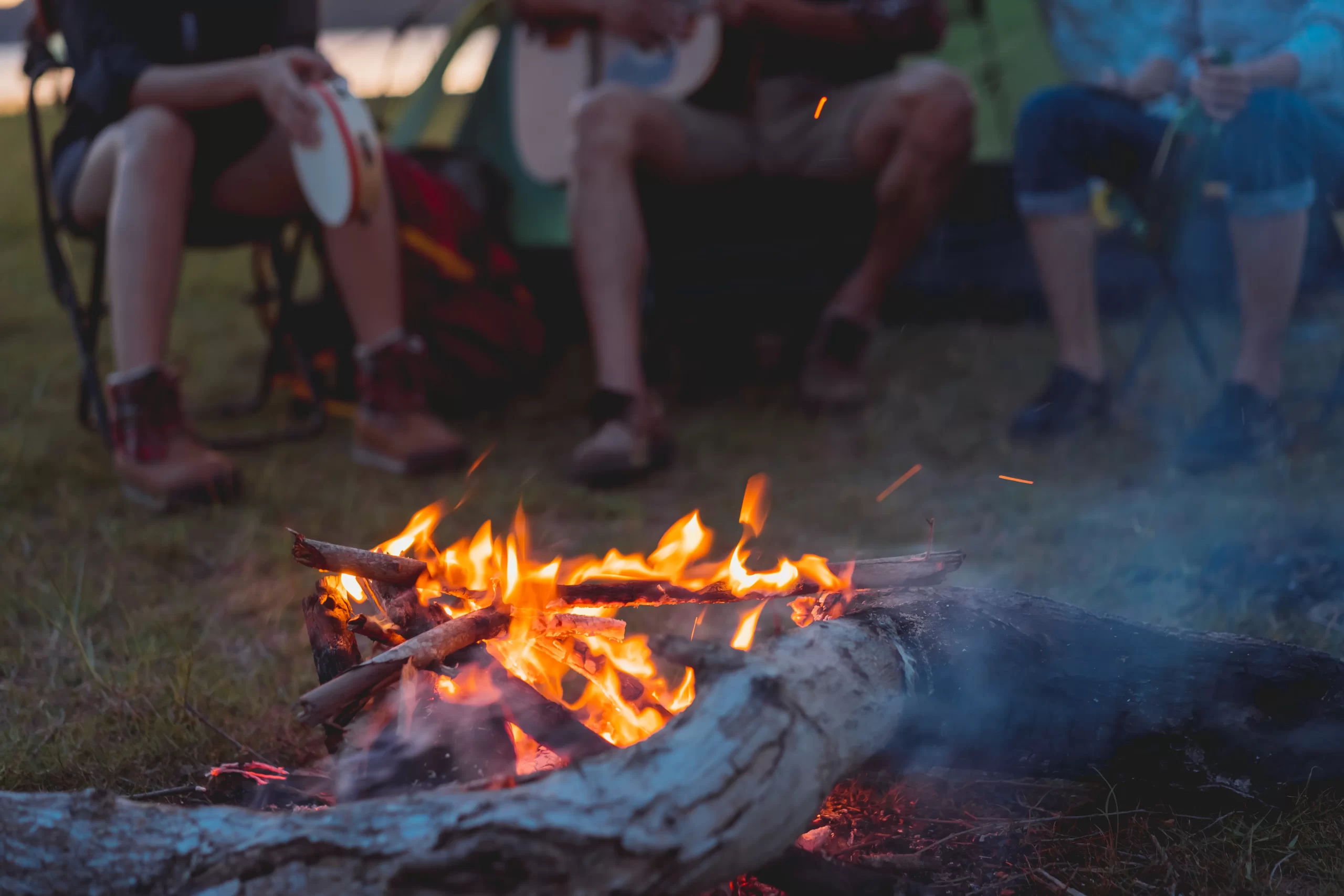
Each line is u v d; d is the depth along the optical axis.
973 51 4.73
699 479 3.15
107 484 3.05
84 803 1.12
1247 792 1.42
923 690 1.28
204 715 1.80
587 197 3.21
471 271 3.70
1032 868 1.38
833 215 3.89
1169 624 2.05
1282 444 2.96
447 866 1.03
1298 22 2.92
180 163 2.88
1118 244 4.40
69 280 3.12
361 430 3.23
